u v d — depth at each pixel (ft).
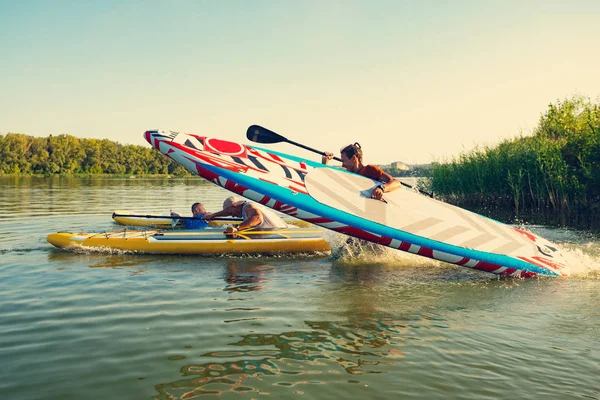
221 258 19.16
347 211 16.07
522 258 16.29
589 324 10.63
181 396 7.12
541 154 41.68
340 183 17.56
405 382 7.63
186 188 86.12
